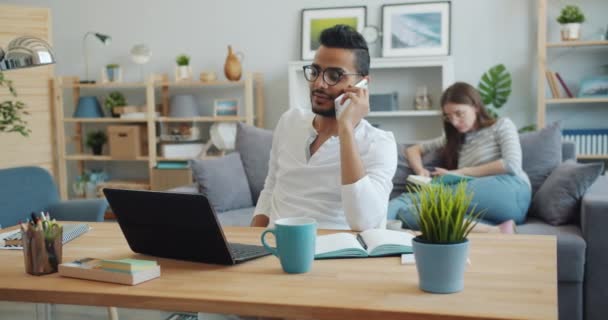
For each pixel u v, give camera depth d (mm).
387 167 1690
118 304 1043
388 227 1676
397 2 4629
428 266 997
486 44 4527
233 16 4984
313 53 4773
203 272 1169
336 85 1685
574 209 2803
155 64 5168
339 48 1688
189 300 1006
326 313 943
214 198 3371
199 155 4891
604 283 2480
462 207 1005
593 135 4215
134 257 1310
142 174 5332
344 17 4727
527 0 4441
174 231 1237
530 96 4484
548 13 4398
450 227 1001
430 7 4562
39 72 4910
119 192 1272
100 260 1200
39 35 4805
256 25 4945
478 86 4453
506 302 947
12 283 1127
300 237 1126
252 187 3559
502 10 4488
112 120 4945
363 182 1551
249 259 1254
